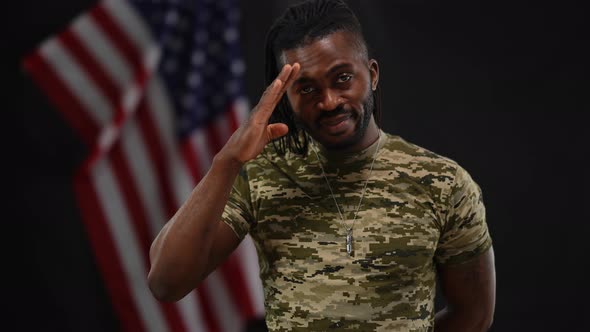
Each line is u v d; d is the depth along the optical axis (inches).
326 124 55.7
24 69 145.7
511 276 149.3
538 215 149.3
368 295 57.0
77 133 146.2
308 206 59.5
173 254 54.7
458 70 148.8
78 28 145.9
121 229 143.4
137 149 142.9
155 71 142.9
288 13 59.5
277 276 59.4
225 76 143.9
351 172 59.9
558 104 149.0
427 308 59.2
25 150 146.7
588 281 149.3
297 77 55.0
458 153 148.7
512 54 149.3
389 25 148.1
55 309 146.3
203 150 142.1
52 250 146.2
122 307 144.1
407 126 147.9
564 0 149.0
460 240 60.8
